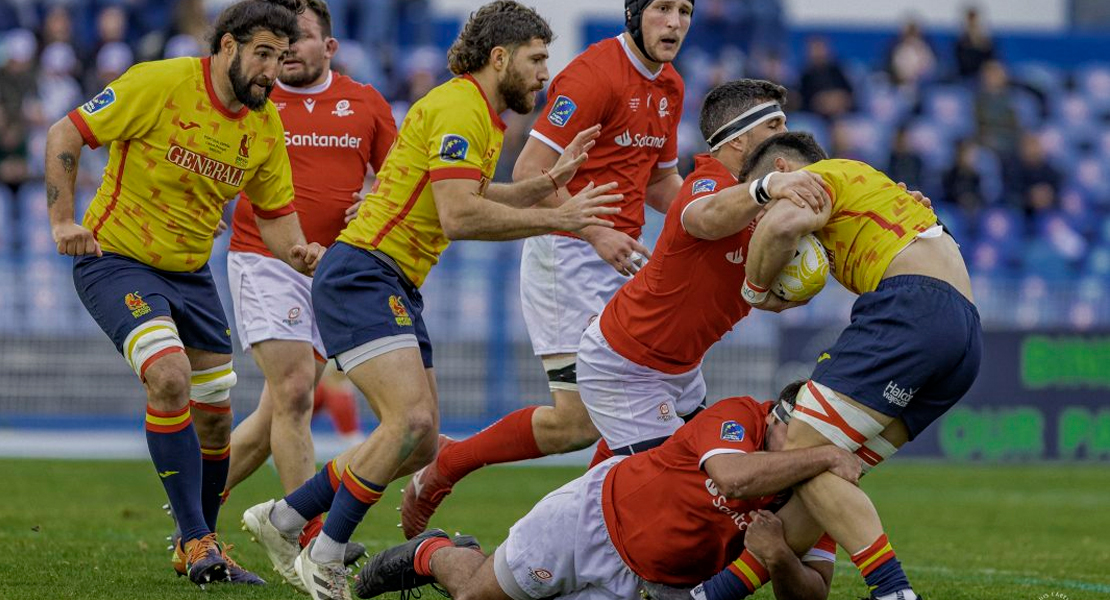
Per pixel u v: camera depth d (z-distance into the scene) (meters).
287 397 22.84
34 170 52.69
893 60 64.44
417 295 18.80
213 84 19.38
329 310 18.08
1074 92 67.75
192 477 19.27
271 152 20.16
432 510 21.86
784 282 16.53
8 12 57.09
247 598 18.39
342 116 24.08
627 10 21.92
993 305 51.47
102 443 47.72
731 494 15.38
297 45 23.59
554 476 41.53
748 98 18.23
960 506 35.03
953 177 59.31
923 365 15.48
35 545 23.28
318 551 17.89
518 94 18.34
